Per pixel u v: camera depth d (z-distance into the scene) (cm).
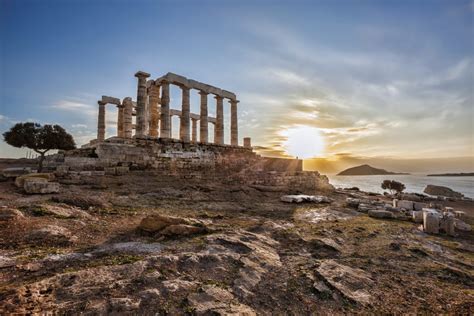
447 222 1168
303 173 3034
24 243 714
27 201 1148
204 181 2255
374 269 719
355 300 541
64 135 2570
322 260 754
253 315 457
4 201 1123
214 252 711
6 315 384
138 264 591
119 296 466
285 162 3516
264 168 3297
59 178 1698
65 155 2298
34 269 562
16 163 3112
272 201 1861
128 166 2202
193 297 486
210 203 1559
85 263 606
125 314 419
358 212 1609
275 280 605
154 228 889
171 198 1568
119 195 1495
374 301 546
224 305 472
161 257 634
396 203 1889
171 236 855
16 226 809
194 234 883
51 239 752
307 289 575
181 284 524
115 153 2141
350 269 693
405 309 522
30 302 427
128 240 816
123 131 3198
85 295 461
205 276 580
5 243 700
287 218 1345
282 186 2450
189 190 1827
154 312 433
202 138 3180
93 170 1984
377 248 900
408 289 611
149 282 522
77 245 743
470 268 783
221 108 3447
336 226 1188
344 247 899
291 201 1844
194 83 3064
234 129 3578
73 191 1471
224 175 2622
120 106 3403
